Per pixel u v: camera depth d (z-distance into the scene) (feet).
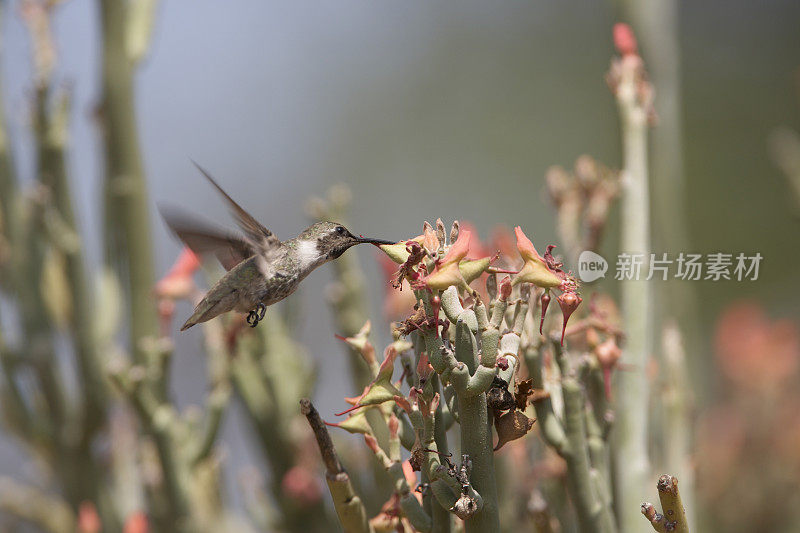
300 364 21.08
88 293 21.65
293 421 20.67
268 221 51.60
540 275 11.89
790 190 24.62
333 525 20.77
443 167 54.13
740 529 25.58
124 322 21.90
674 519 11.36
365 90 55.31
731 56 52.26
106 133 21.13
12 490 22.95
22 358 21.95
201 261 18.81
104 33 21.31
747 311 28.53
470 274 11.78
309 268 19.07
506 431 11.91
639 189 15.42
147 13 21.58
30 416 22.04
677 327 17.37
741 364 27.89
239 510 24.41
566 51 53.78
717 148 50.78
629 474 14.30
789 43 51.52
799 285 44.83
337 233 19.31
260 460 21.79
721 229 49.06
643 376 14.60
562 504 14.58
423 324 11.57
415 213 53.06
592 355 13.87
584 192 16.80
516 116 53.62
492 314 11.71
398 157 54.13
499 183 52.95
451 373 11.52
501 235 14.79
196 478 20.77
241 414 20.99
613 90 15.98
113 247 21.34
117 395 21.89
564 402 13.12
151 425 19.35
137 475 22.72
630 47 16.07
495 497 11.71
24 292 22.02
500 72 55.01
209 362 19.77
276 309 21.15
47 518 22.74
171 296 19.76
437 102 55.26
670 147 17.25
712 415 27.63
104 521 22.12
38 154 21.61
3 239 22.16
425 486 12.54
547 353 14.03
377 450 12.39
